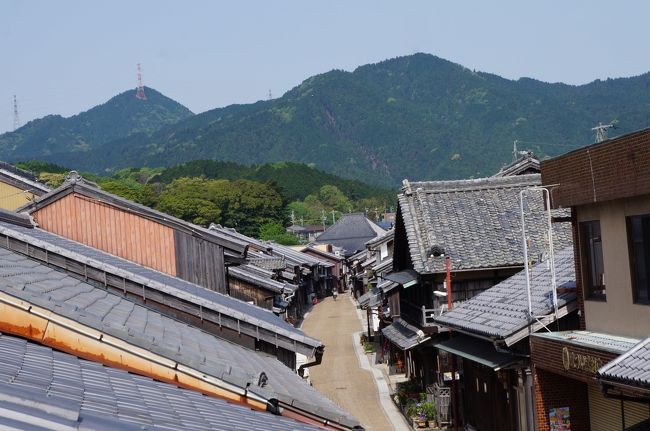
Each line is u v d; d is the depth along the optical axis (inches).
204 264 781.9
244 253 798.5
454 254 981.8
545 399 589.3
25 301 308.0
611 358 458.9
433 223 1039.0
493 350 690.8
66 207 772.6
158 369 320.2
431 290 998.4
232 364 372.5
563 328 600.1
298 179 7194.9
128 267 612.1
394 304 1331.2
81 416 191.8
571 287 624.1
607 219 542.0
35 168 4458.7
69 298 372.5
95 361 313.9
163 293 529.3
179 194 4015.8
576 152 555.5
